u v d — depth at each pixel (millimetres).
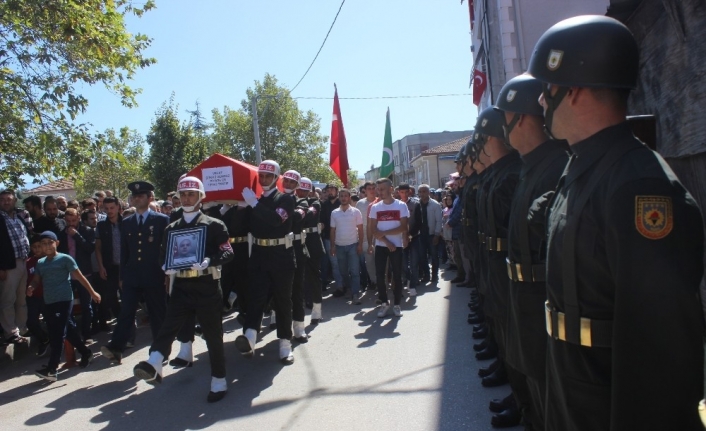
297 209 6555
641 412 1430
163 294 6352
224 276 7211
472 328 6676
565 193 1866
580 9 9609
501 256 3773
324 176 42094
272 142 40656
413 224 9047
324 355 6039
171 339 4887
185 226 5090
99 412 4867
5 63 8133
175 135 25844
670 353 1396
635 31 3318
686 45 2619
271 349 6477
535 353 2709
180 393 5184
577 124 1813
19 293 7699
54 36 8070
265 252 5801
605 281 1641
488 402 4340
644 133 2783
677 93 2768
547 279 1896
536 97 2816
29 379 6137
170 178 25547
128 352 6992
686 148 2678
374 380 5070
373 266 9828
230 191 6715
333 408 4480
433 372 5156
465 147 5914
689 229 1454
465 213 5930
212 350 4934
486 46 11641
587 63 1741
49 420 4762
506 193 3756
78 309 8289
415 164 48531
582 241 1681
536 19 9719
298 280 6703
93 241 8180
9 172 8445
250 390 5098
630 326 1456
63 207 9367
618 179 1589
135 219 6340
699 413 1426
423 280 10688
